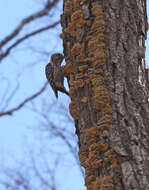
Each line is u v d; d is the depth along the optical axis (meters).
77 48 8.43
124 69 8.14
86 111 7.97
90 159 7.54
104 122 7.63
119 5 8.65
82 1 8.68
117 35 8.40
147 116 7.77
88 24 8.50
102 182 7.21
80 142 7.98
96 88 7.93
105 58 8.20
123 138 7.47
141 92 7.99
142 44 8.66
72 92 8.38
